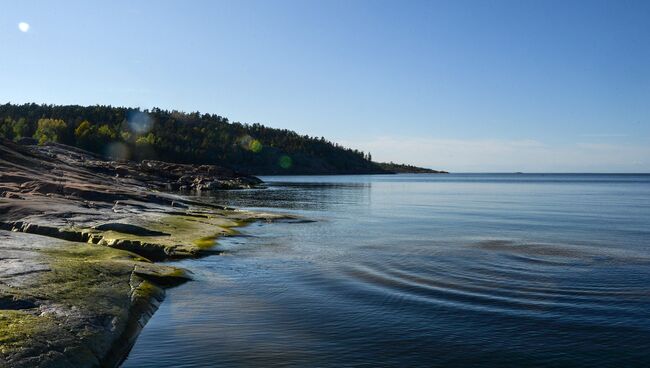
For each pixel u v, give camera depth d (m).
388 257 26.00
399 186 147.50
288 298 17.77
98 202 39.25
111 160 131.12
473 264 23.98
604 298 17.62
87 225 28.12
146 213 37.06
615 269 22.67
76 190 42.59
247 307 16.56
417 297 17.89
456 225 42.22
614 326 14.58
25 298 13.13
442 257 25.97
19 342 10.52
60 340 11.18
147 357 12.20
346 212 55.62
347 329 14.41
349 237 33.97
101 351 11.62
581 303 16.98
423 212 56.09
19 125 192.62
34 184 42.22
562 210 59.03
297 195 87.88
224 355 12.35
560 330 14.27
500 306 16.70
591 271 22.23
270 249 28.34
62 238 26.03
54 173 59.06
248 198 77.62
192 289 18.77
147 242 25.53
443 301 17.34
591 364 11.98
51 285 14.57
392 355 12.48
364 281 20.47
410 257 26.00
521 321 15.09
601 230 38.16
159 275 18.84
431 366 11.84
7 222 27.64
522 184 184.25
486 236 34.81
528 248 29.05
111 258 20.02
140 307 15.24
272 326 14.65
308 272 22.17
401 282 20.27
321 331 14.23
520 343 13.30
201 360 12.04
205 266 23.16
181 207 47.75
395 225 42.06
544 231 37.69
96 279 16.19
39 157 70.00
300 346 13.03
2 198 33.41
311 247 29.33
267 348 12.87
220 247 28.31
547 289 18.95
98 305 13.84
